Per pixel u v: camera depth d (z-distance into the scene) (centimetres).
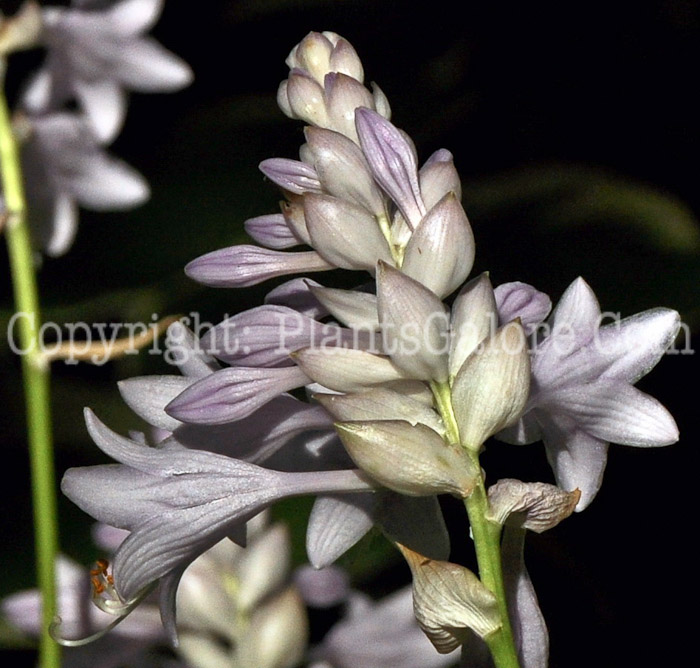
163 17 119
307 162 55
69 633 66
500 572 52
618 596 100
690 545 101
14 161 70
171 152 102
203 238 96
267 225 54
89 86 78
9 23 72
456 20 120
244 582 66
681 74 121
